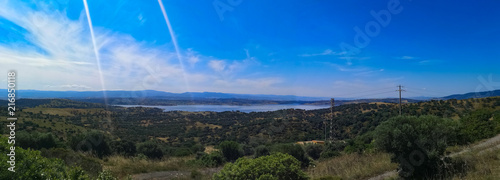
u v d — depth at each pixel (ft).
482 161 25.17
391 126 25.22
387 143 24.67
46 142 45.83
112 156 48.01
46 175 12.69
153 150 60.08
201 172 35.81
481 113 59.67
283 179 17.01
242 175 16.26
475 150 32.04
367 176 27.04
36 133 47.75
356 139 74.69
